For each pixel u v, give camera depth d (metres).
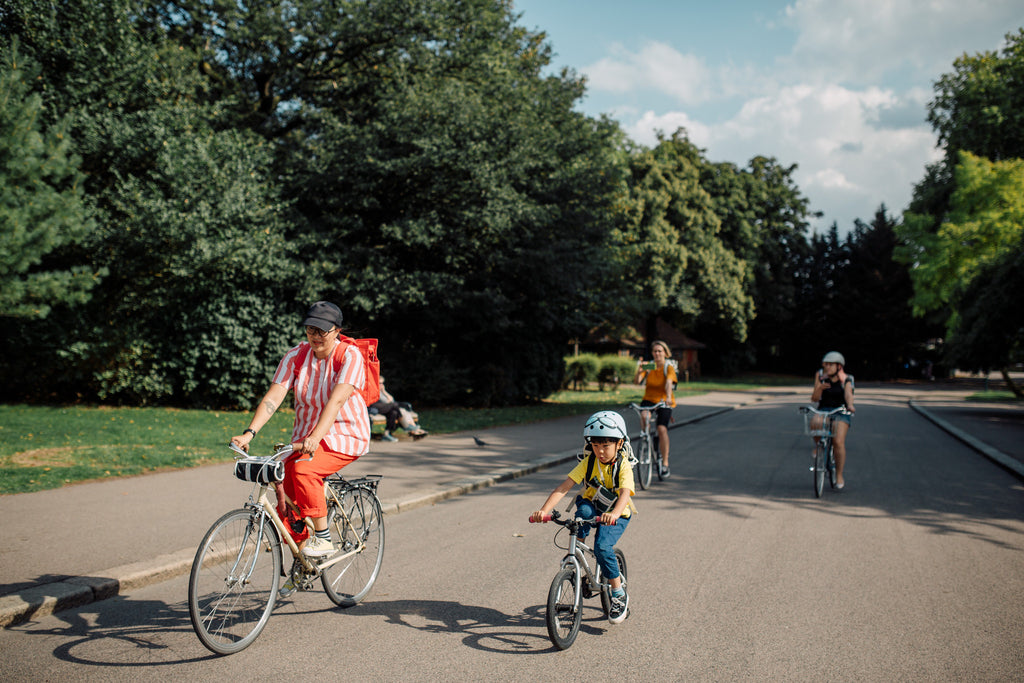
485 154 18.70
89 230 13.41
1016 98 33.06
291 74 21.97
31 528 6.32
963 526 7.33
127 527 6.41
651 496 8.93
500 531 7.01
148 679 3.61
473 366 22.73
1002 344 23.83
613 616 4.44
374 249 18.81
